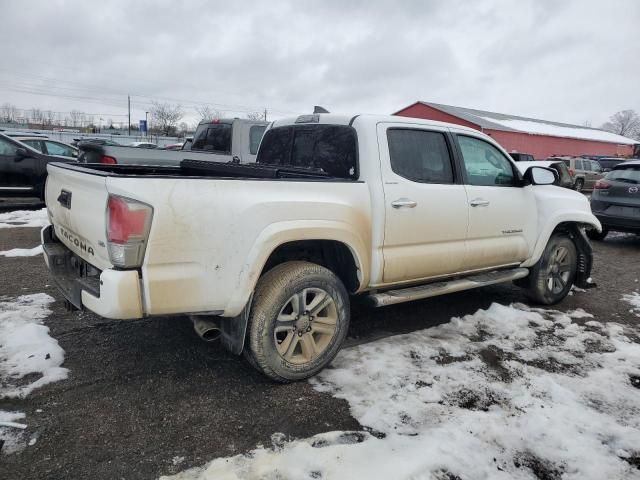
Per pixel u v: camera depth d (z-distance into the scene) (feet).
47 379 10.76
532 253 16.51
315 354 11.23
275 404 10.24
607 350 13.83
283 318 10.68
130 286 8.78
